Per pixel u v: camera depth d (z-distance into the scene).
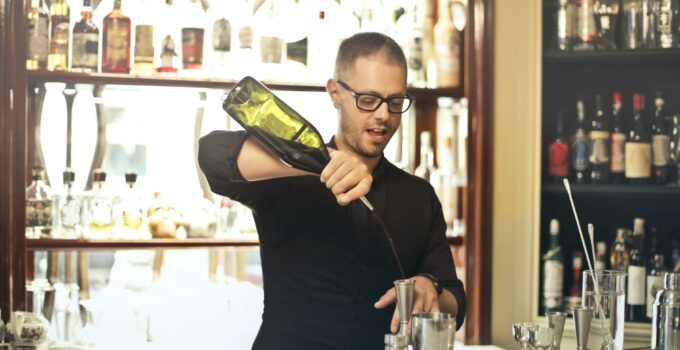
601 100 3.15
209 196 3.00
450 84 3.12
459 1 3.16
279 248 2.05
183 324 2.94
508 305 3.08
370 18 3.08
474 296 3.05
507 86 3.06
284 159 1.70
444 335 1.38
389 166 2.16
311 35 3.00
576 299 3.10
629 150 3.09
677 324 1.69
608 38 3.08
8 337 2.50
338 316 2.03
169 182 2.98
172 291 2.96
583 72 3.28
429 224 2.15
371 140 1.99
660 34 3.07
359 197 1.67
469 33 3.07
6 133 2.66
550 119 3.26
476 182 3.06
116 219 2.88
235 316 2.98
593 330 1.61
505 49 3.06
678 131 3.12
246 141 1.80
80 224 2.86
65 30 2.83
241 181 1.79
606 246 3.29
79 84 2.81
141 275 2.95
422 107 3.32
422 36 3.15
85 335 2.88
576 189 3.06
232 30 2.96
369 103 1.96
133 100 2.98
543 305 3.09
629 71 3.29
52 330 2.86
